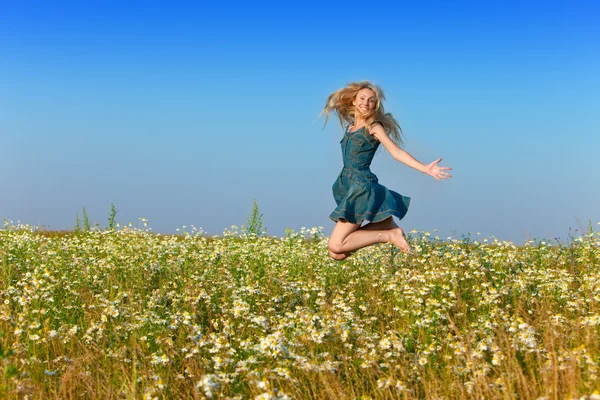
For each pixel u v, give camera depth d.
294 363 5.18
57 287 8.62
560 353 5.19
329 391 4.82
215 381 5.06
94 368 5.66
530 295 8.58
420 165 7.14
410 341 6.34
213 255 11.19
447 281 8.70
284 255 12.48
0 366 5.23
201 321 7.45
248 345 5.75
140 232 14.83
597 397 4.01
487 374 5.24
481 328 6.45
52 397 5.12
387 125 8.01
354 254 11.95
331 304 8.59
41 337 6.28
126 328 6.65
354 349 6.09
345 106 8.13
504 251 11.82
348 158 7.92
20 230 16.70
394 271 10.55
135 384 5.05
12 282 9.65
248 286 8.58
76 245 13.01
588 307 7.95
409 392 4.98
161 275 10.52
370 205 7.68
